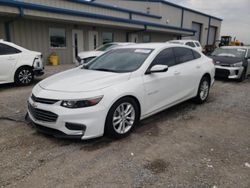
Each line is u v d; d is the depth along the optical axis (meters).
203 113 5.31
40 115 3.64
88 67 4.79
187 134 4.12
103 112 3.52
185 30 27.00
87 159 3.22
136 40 22.62
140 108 4.13
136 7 28.30
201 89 5.93
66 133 3.48
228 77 9.38
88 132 3.46
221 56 10.16
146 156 3.33
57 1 14.82
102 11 18.42
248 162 3.22
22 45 13.95
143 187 2.65
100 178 2.81
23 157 3.24
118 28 19.95
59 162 3.14
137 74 4.12
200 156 3.36
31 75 8.24
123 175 2.87
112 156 3.31
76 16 14.63
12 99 6.21
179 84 5.00
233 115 5.22
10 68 7.61
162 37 26.48
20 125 4.35
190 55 5.66
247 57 10.14
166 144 3.71
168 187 2.66
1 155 3.28
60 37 15.91
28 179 2.77
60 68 13.27
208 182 2.76
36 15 12.59
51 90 3.65
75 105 3.41
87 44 17.77
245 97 6.93
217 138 3.98
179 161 3.21
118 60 4.65
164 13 27.59
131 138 3.90
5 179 2.76
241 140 3.92
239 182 2.77
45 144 3.62
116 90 3.68
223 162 3.21
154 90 4.35
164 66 4.14
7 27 13.11
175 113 5.26
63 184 2.69
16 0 12.79
